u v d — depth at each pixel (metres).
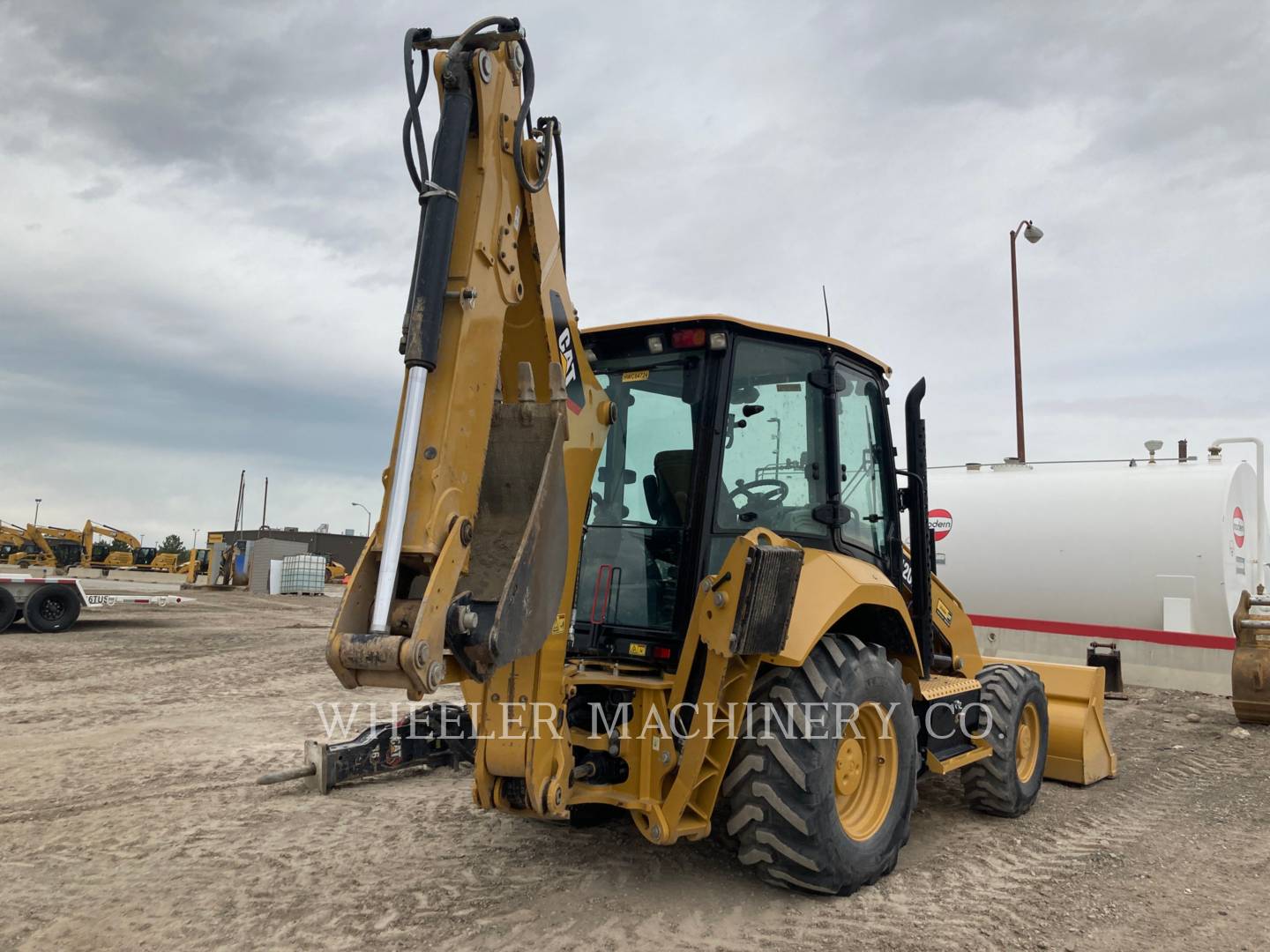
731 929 3.61
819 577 4.11
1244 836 5.11
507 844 4.60
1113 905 3.98
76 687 9.98
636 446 4.33
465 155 3.09
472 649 2.96
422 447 2.92
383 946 3.41
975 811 5.63
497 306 3.19
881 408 5.17
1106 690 10.55
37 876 4.13
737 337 4.17
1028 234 17.25
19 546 28.45
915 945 3.50
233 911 3.74
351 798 5.46
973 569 12.31
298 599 29.17
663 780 3.82
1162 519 11.02
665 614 4.07
